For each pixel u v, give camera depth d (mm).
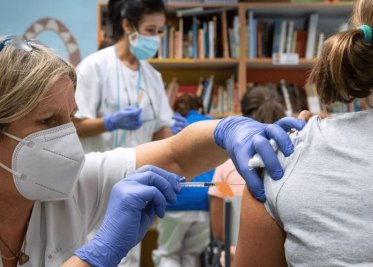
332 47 836
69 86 963
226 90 3775
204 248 2816
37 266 1069
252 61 3652
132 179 986
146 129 2443
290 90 3803
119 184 981
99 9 3598
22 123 943
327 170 769
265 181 861
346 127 798
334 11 3768
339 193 743
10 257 1091
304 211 760
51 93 921
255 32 3689
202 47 3654
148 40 2348
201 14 3697
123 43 2420
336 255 723
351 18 905
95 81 2307
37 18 4199
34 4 4191
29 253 1065
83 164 1059
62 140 979
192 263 2875
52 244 1077
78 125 2229
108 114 2262
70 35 4188
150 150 1209
